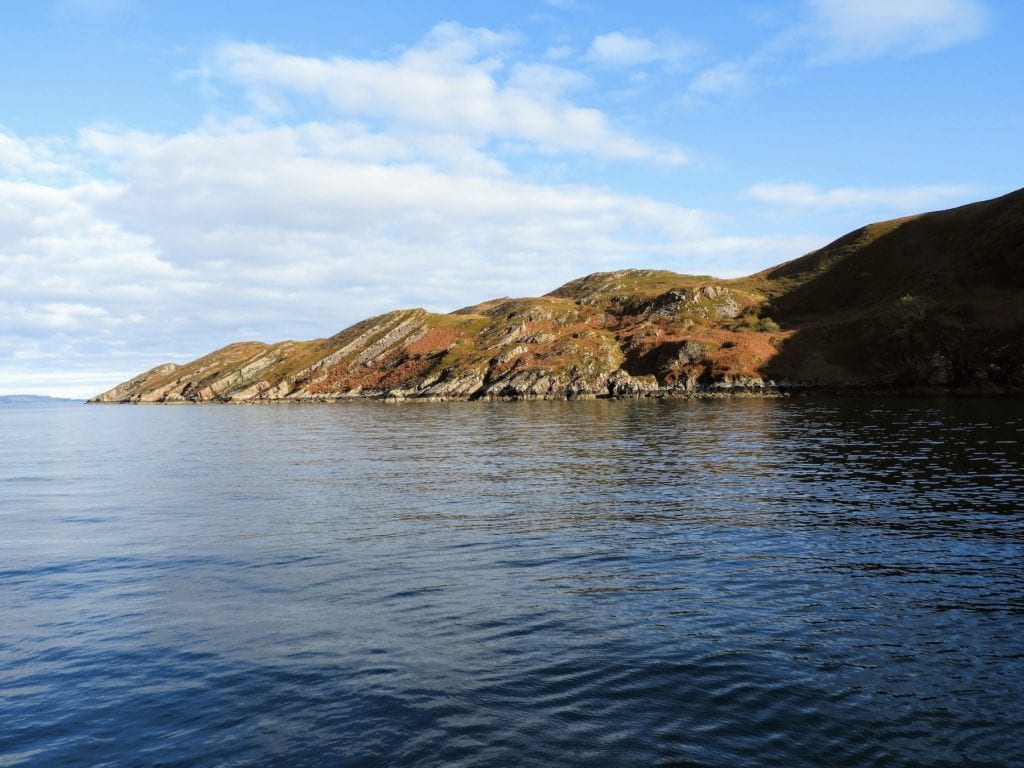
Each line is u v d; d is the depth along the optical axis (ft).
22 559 54.80
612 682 30.48
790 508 69.41
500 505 74.90
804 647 34.06
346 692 29.89
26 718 28.12
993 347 312.29
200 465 123.65
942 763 23.82
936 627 36.45
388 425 223.51
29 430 279.49
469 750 24.98
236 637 36.70
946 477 85.81
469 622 38.40
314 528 64.34
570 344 453.58
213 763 24.43
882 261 479.41
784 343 390.21
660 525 62.90
